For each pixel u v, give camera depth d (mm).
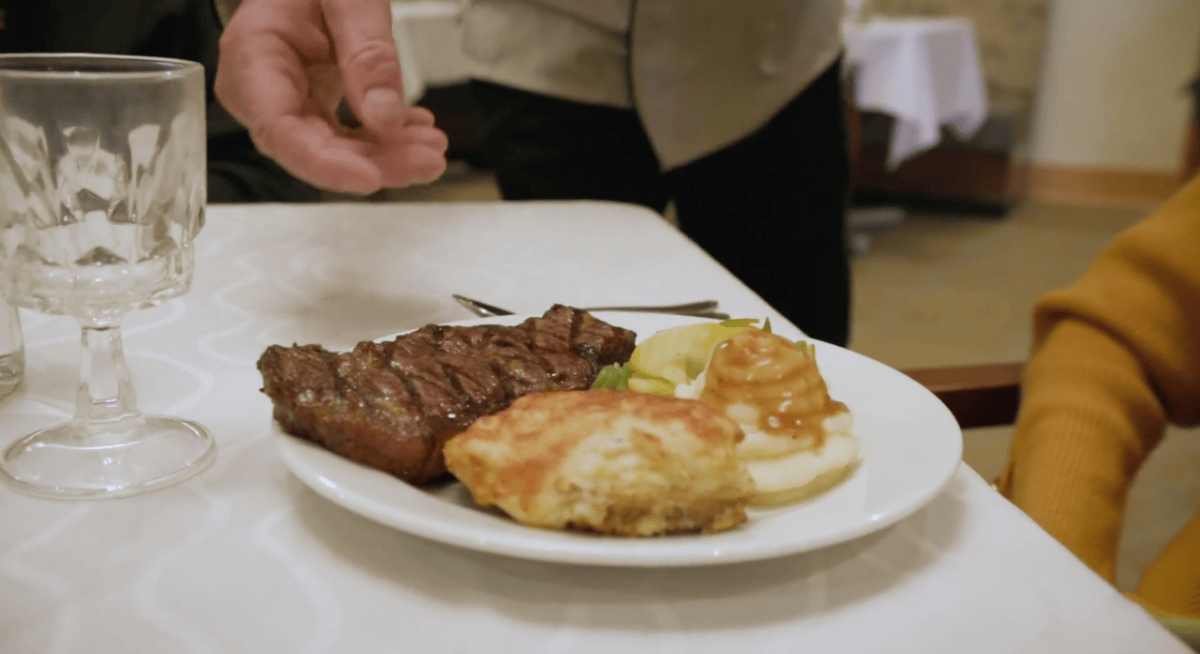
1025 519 405
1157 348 735
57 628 331
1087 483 672
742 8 1120
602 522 352
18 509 399
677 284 737
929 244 3375
